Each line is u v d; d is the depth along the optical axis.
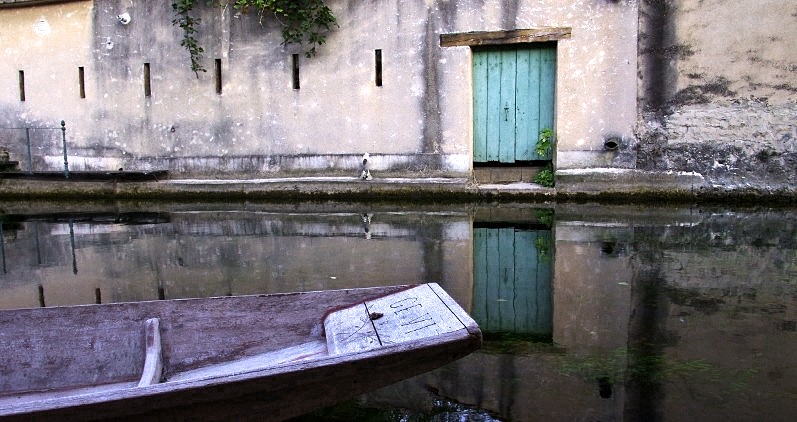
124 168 12.65
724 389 3.08
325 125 11.50
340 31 11.23
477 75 10.98
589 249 6.51
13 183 12.67
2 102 13.18
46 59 12.87
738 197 9.73
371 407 3.05
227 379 2.40
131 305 3.33
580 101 10.16
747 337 3.81
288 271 5.91
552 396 3.08
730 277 5.25
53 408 2.20
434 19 10.72
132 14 12.22
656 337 3.87
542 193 10.34
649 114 9.96
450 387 3.25
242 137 11.95
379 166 11.27
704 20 9.56
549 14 10.18
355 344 2.95
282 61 11.60
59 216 9.96
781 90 9.41
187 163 12.27
